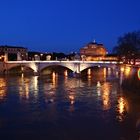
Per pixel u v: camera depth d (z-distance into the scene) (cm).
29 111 8056
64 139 5681
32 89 12950
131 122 6844
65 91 12300
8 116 7444
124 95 10994
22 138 5725
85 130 6228
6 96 10781
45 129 6300
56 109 8344
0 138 5712
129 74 12444
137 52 15425
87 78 19588
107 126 6525
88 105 8975
